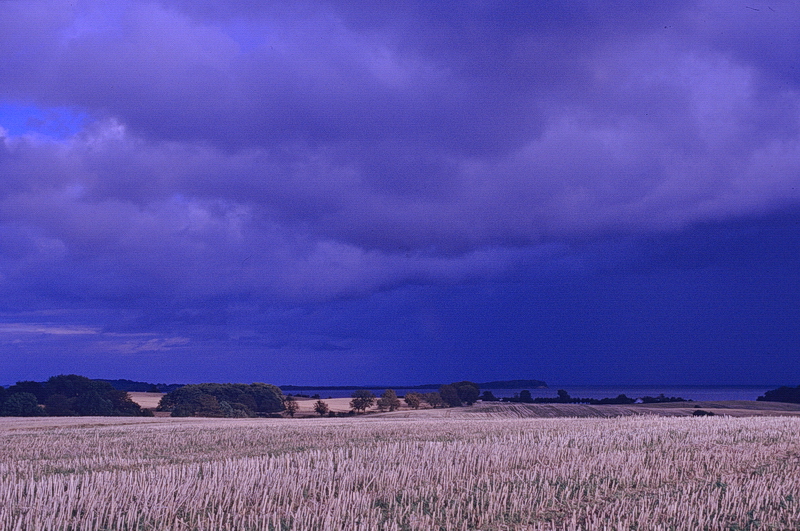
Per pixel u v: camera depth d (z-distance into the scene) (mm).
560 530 12828
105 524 12609
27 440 32844
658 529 12445
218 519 13117
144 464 21328
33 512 12828
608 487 16438
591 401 124500
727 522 13344
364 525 12336
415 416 79500
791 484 16297
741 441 25578
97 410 94875
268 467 18516
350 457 21359
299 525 12531
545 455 21062
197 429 40406
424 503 14727
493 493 14914
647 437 26297
